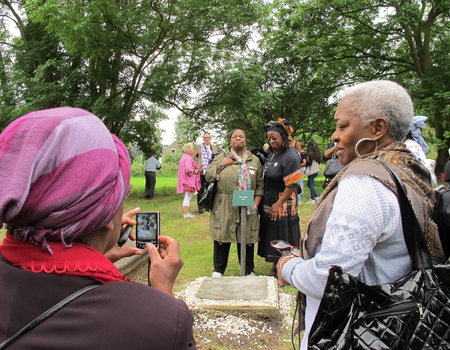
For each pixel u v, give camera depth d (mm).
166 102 11953
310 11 14484
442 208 1132
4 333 604
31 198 630
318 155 8820
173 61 11195
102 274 685
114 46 10297
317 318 1023
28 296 625
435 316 977
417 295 979
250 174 3666
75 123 691
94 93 11289
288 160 3432
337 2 13703
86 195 663
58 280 644
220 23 10453
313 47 14914
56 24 9258
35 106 10258
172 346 637
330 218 1083
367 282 1083
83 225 675
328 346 1006
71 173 656
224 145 14023
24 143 639
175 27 10594
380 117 1156
